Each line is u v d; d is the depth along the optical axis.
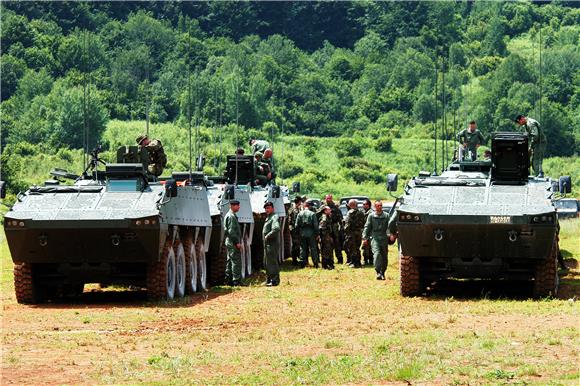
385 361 19.34
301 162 160.62
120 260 28.73
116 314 26.55
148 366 19.38
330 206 45.59
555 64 185.38
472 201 29.30
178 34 199.62
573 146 158.88
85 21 196.88
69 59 174.50
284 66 199.50
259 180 43.59
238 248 34.53
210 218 33.41
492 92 173.12
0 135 143.38
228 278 34.66
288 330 23.64
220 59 190.88
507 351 20.34
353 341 21.91
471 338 21.91
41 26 187.12
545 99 168.25
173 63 178.50
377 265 36.00
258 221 41.03
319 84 197.75
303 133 185.62
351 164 161.88
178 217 30.22
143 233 28.16
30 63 174.50
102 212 28.39
